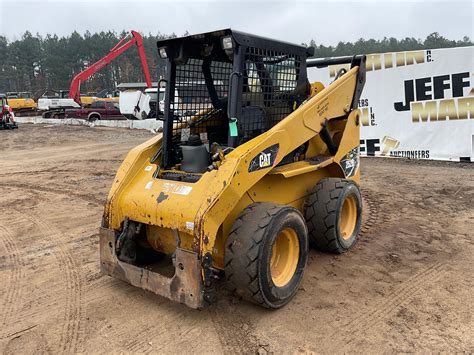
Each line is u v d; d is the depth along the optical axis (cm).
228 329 321
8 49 7325
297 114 387
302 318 333
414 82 946
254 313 341
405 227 539
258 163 340
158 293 326
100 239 366
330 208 432
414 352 288
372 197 680
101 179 871
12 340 312
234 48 344
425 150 960
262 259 317
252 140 347
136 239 383
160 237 368
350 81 477
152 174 370
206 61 411
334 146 464
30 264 447
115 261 357
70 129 2023
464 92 897
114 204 362
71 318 340
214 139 432
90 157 1180
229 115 351
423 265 426
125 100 2303
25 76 7262
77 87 2812
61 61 6894
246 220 327
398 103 973
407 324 321
